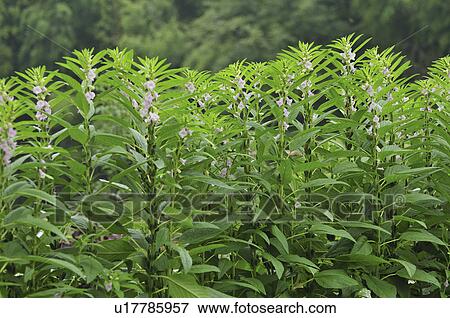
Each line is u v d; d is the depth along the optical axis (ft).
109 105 32.35
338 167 12.86
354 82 13.25
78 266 11.02
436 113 13.09
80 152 11.91
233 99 13.01
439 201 12.92
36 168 11.32
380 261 12.41
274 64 12.65
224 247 12.28
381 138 13.65
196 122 12.22
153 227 11.57
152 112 11.39
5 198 10.44
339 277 12.40
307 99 12.34
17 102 10.80
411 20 63.00
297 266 12.66
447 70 13.88
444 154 13.19
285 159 12.05
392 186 13.24
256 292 12.66
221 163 13.24
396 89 14.35
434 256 13.73
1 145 10.32
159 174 11.55
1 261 10.39
